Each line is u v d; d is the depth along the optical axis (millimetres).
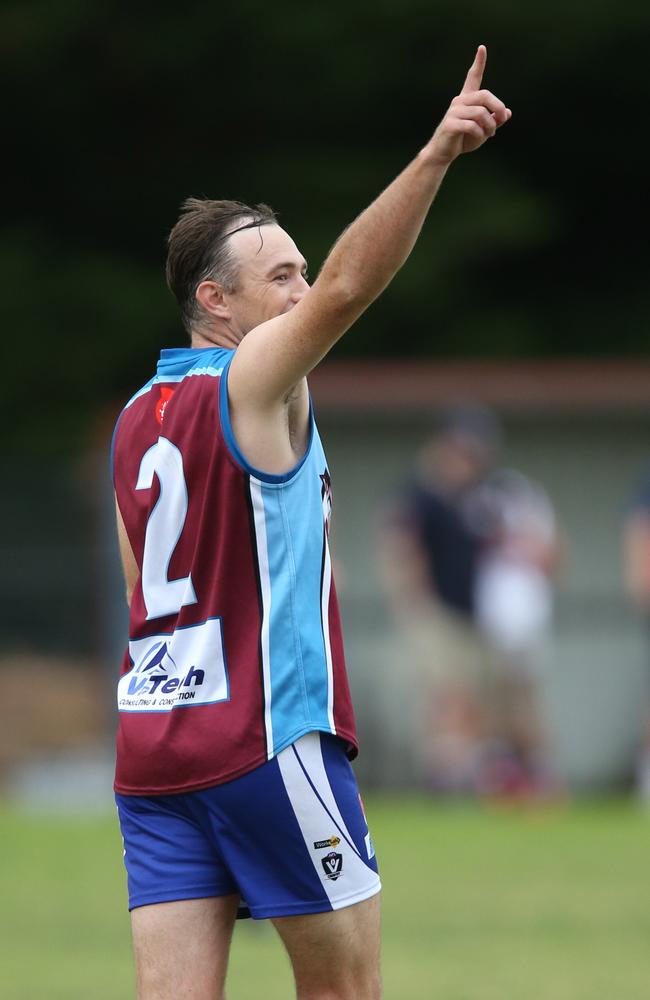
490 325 76938
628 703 49500
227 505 12328
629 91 80000
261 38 76125
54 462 71062
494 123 11883
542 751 48719
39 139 78625
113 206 79438
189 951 12477
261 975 23172
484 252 76125
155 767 12531
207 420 12430
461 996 21297
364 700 48719
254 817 12320
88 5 74938
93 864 33594
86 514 57125
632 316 80875
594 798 48906
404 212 11727
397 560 48719
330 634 12633
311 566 12516
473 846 35719
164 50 76375
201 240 13219
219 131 79438
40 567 56906
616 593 49906
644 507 48406
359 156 77875
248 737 12289
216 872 12586
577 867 32594
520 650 48281
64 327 74312
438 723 48344
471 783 48062
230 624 12398
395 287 74312
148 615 12734
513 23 76875
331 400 50062
